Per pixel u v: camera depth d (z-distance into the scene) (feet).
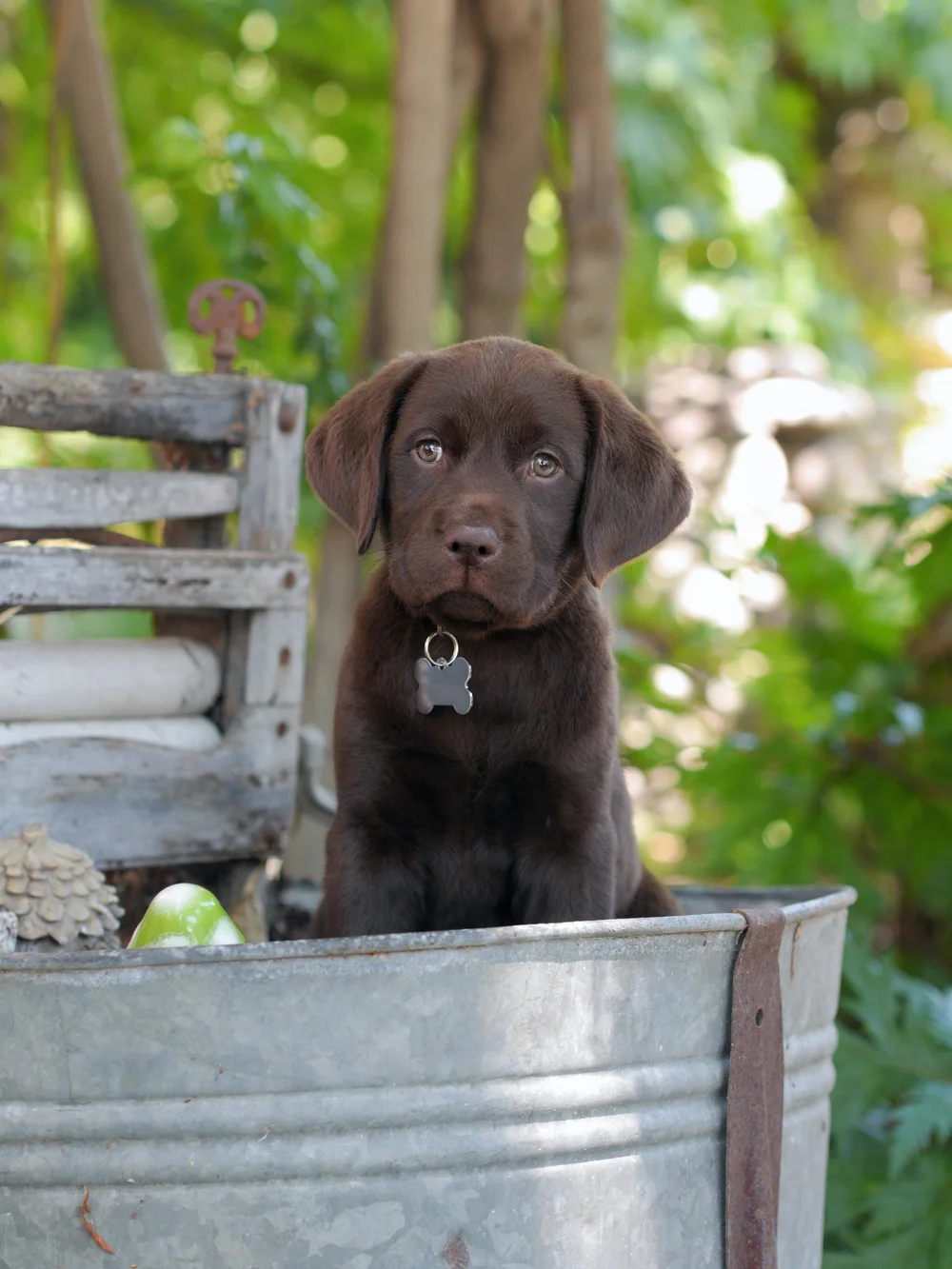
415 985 8.95
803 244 49.85
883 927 26.43
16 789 12.82
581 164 21.56
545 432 12.51
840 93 54.60
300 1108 8.92
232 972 8.73
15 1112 8.95
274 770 14.29
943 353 51.06
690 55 41.22
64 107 21.38
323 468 13.26
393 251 20.08
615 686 13.46
